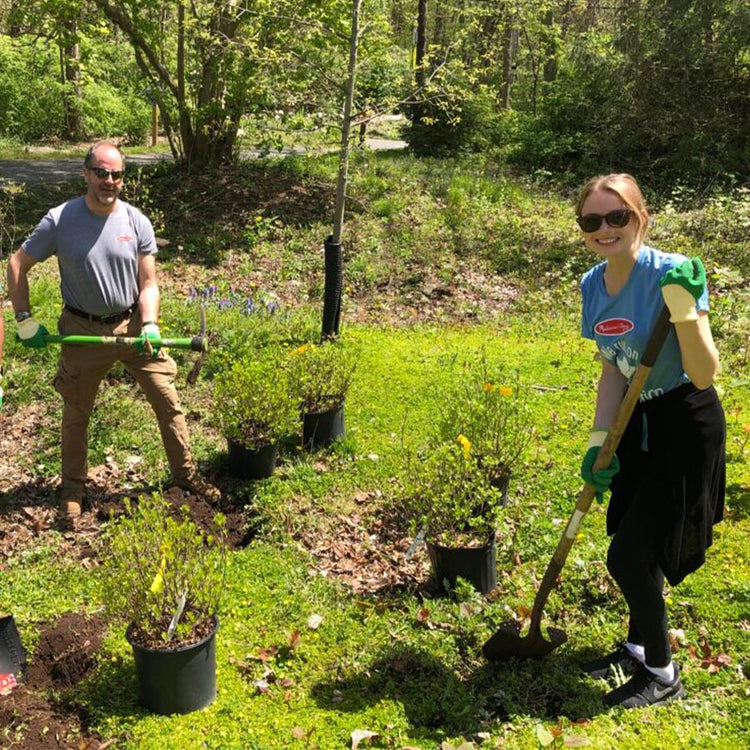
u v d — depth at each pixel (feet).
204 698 12.12
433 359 25.13
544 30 79.97
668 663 12.03
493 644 12.64
